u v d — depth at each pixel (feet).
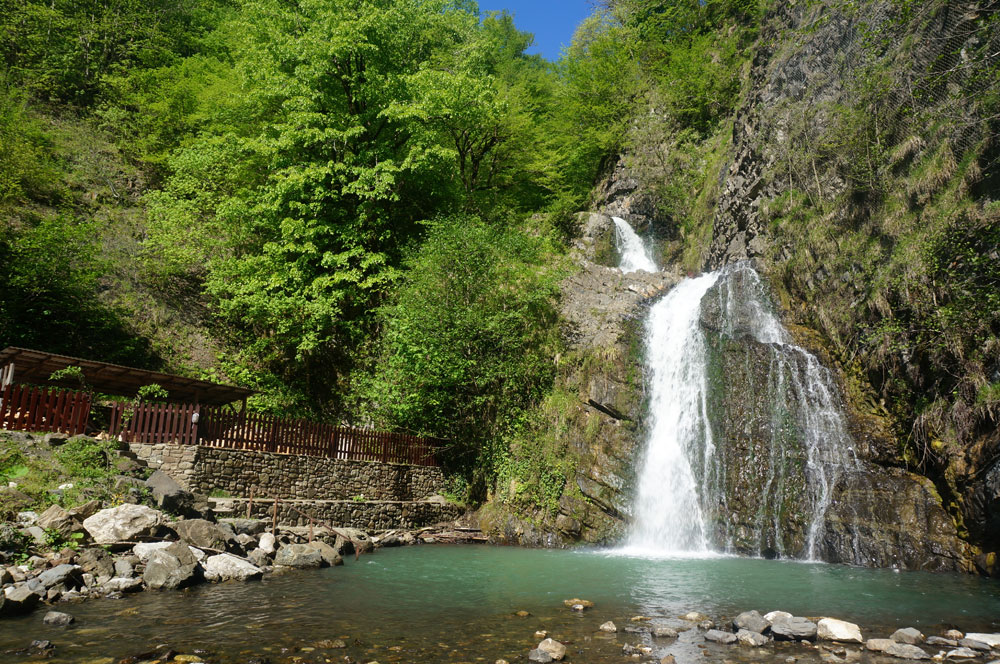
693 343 68.59
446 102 88.22
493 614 28.71
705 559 50.60
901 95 61.87
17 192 79.25
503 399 67.67
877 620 29.58
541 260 81.76
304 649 21.89
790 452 57.31
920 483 50.80
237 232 84.43
